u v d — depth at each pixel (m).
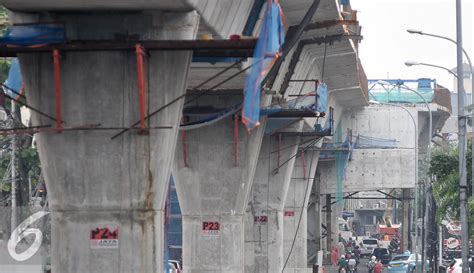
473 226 76.00
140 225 44.12
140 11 43.66
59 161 44.25
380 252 174.62
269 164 100.94
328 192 147.12
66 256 44.41
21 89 50.38
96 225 44.31
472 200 72.25
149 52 43.53
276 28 42.16
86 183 44.31
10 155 79.38
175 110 43.97
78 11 43.59
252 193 100.94
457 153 82.06
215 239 74.94
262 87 65.94
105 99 43.84
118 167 44.12
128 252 44.19
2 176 79.50
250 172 74.94
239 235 74.81
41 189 81.00
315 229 150.50
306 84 100.06
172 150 44.56
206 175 74.81
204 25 49.06
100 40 43.66
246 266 100.69
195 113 72.50
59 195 44.38
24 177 78.81
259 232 100.94
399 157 143.62
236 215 75.00
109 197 44.25
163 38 43.72
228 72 62.22
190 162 74.94
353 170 144.50
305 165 124.44
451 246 124.75
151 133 43.81
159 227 44.41
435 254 103.81
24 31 43.41
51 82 43.88
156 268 44.25
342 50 96.44
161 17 43.66
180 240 123.31
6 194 79.38
